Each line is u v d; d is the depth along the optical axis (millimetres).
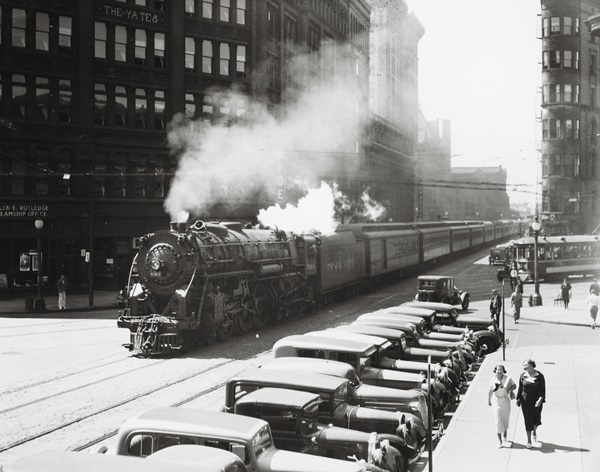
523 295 45312
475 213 194750
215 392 17484
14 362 21828
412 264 57188
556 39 76438
